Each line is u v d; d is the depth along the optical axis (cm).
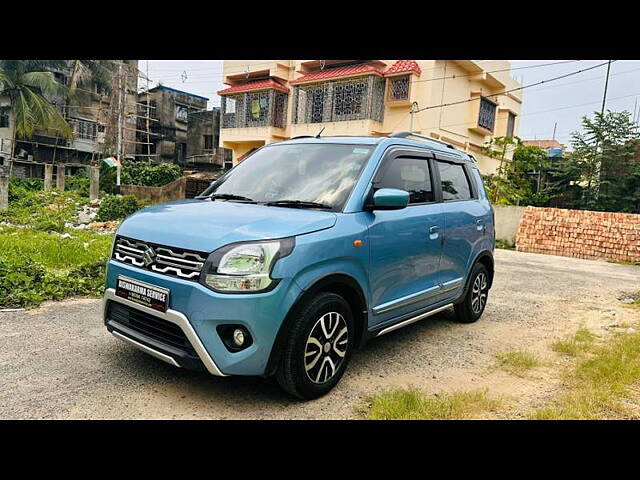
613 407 332
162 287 298
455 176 514
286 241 298
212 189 430
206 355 284
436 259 448
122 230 346
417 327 532
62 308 516
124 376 347
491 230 566
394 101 2114
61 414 291
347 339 346
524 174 2173
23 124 2747
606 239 1414
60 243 822
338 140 423
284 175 400
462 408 320
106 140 3359
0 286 530
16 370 349
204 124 3581
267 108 2545
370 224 357
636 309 691
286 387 314
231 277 282
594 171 1989
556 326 575
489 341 494
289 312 297
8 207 1605
